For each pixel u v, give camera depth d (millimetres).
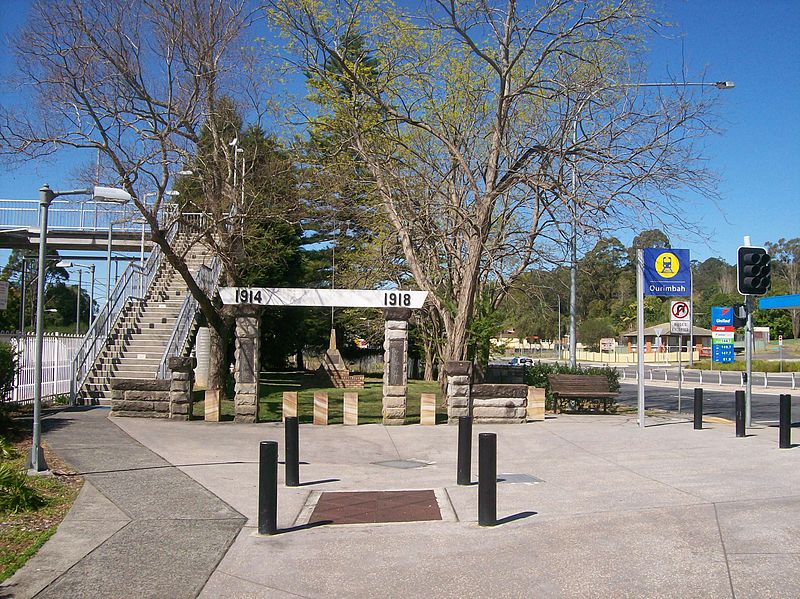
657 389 36062
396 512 8422
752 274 16297
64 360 20031
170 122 17734
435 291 21266
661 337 86938
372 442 14195
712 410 23312
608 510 8328
